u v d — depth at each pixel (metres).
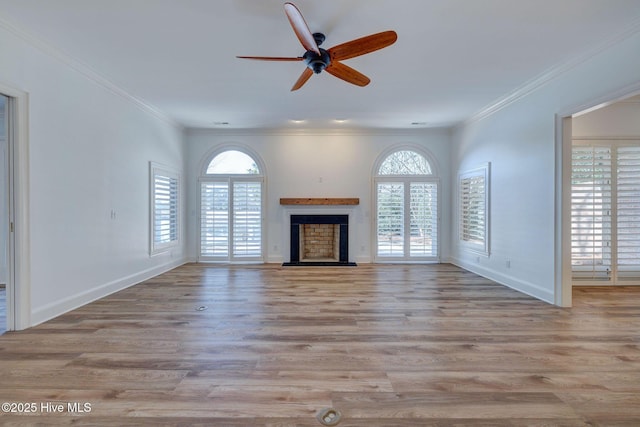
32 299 2.96
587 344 2.62
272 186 6.44
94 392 1.93
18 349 2.49
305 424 1.67
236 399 1.87
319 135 6.43
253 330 2.91
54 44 3.04
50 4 2.41
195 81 3.94
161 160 5.41
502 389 1.98
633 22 2.65
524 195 4.20
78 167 3.52
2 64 2.66
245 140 6.41
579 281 4.50
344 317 3.26
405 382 2.06
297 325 3.03
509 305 3.66
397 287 4.50
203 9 2.49
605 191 4.43
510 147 4.50
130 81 3.95
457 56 3.28
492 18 2.61
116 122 4.19
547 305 3.66
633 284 4.49
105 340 2.67
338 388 1.99
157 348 2.53
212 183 6.39
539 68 3.56
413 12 2.53
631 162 4.45
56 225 3.22
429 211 6.45
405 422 1.69
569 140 3.56
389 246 6.44
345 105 4.88
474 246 5.49
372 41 2.42
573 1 2.38
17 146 2.82
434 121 5.82
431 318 3.23
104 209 3.97
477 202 5.41
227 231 6.40
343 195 6.44
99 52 3.19
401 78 3.84
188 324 3.05
